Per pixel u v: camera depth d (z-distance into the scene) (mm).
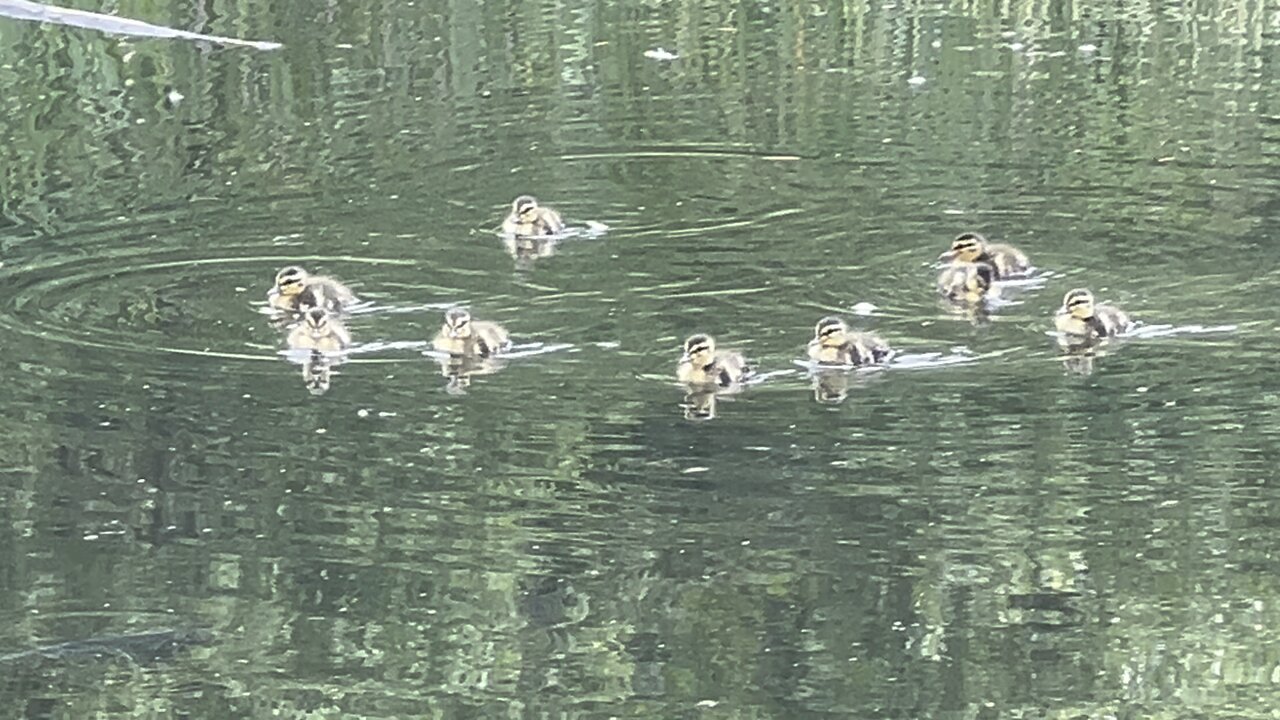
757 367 12633
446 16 22797
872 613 9805
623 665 9352
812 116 18812
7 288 13938
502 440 11516
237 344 12961
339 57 20844
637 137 18141
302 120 18453
